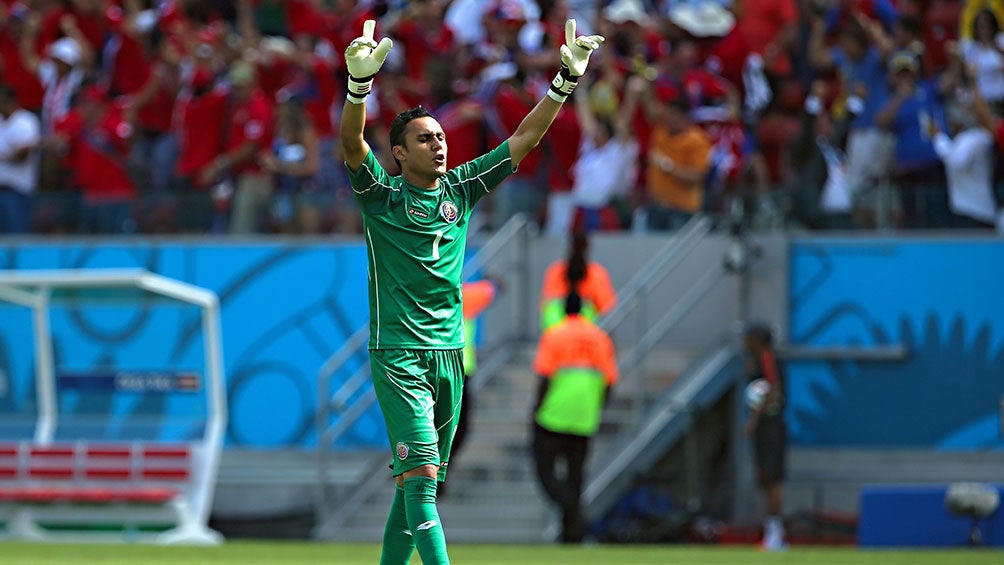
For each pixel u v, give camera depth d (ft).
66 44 213.46
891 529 153.58
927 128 189.98
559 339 156.04
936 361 189.98
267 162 201.05
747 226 192.13
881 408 190.60
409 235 69.05
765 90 199.62
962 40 197.36
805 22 197.88
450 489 180.24
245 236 203.41
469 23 215.72
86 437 176.24
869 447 190.70
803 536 180.65
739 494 186.80
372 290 69.62
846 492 187.93
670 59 195.72
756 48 197.88
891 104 189.06
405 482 67.67
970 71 189.78
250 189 202.59
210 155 203.31
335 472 192.44
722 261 192.34
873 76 192.24
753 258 191.72
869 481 188.24
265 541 178.60
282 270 201.98
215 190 204.23
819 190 192.13
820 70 196.34
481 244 197.36
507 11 198.29
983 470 188.03
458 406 71.10
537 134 72.08
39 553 133.80
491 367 192.24
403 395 68.03
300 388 200.54
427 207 69.56
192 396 174.40
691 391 183.62
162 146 206.80
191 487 170.40
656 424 181.27
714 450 192.95
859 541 155.63
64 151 207.31
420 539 66.33
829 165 192.13
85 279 168.35
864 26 192.85
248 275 202.59
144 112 206.08
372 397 194.39
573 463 156.46
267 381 201.46
